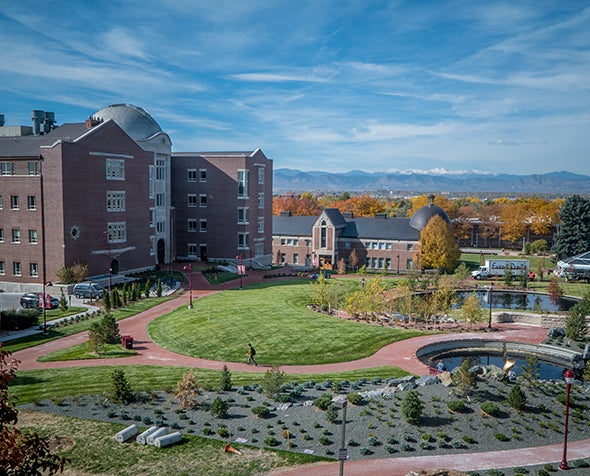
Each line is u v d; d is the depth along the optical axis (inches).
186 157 3752.5
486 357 1839.3
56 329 1884.8
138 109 3523.6
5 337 1772.9
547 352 1852.9
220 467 901.2
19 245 2598.4
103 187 2751.0
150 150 3289.9
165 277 2974.9
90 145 2647.6
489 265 3518.7
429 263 3688.5
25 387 1290.6
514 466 929.5
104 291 2162.9
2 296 2486.5
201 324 1966.0
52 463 561.9
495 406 1124.5
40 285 2568.9
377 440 1006.4
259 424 1074.7
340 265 3683.6
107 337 1685.5
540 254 5142.7
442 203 6363.2
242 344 1745.8
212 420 1093.8
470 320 2134.6
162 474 879.1
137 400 1209.4
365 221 4190.5
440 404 1155.3
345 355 1662.2
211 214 3735.2
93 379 1354.6
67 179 2516.0
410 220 4050.2
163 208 3481.8
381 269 3996.1
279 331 1898.4
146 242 3134.8
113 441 995.9
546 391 1266.0
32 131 3240.7
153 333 1861.5
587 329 1991.9
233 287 2861.7
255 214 3823.8
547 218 5620.1
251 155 3710.6
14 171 2593.5
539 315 2277.3
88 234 2664.9
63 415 1118.4
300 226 4370.1
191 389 1168.8
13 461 502.3
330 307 2367.1
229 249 3725.4
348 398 1168.8
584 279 3474.4
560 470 917.2
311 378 1411.2
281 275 3351.4
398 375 1465.3
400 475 880.3
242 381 1362.0
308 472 885.8
